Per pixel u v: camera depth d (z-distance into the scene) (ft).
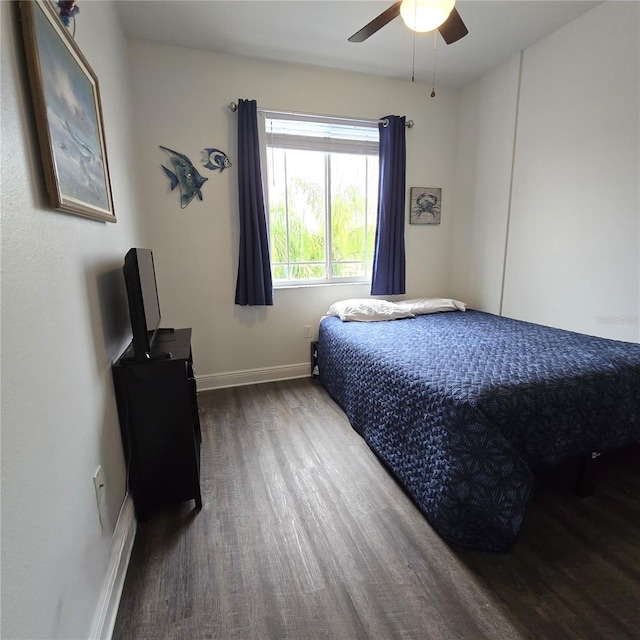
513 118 9.80
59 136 3.64
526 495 4.60
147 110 8.92
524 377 5.36
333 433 7.95
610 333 7.95
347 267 11.66
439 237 12.27
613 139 7.58
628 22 7.13
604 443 5.52
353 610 4.08
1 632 2.14
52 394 3.10
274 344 11.02
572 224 8.57
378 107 10.75
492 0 7.41
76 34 4.69
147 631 3.88
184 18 7.80
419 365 6.12
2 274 2.46
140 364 5.14
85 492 3.66
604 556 4.73
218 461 6.95
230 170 9.76
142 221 8.92
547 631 3.83
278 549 4.91
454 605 4.12
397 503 5.80
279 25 8.10
